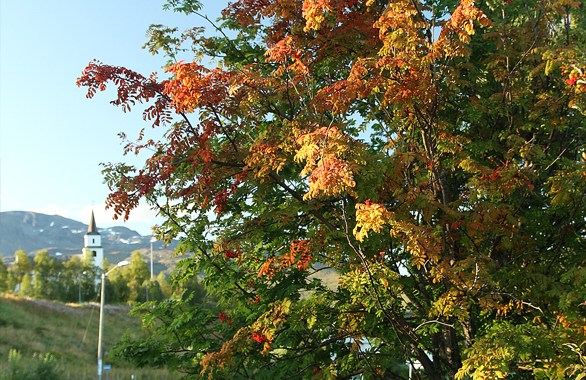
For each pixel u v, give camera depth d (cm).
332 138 761
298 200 932
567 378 782
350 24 946
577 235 991
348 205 902
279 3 980
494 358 748
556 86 1035
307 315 961
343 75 1066
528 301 945
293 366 1074
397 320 927
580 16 1049
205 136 897
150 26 1155
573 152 1084
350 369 1062
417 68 834
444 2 1000
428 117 925
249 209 1162
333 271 1112
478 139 1045
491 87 1091
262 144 870
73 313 7169
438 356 1057
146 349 1198
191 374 1179
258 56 1184
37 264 10419
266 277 1182
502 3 991
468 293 837
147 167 923
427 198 860
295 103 953
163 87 935
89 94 926
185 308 1224
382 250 932
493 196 905
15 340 5144
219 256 1179
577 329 803
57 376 3700
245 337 958
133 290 9950
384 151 994
